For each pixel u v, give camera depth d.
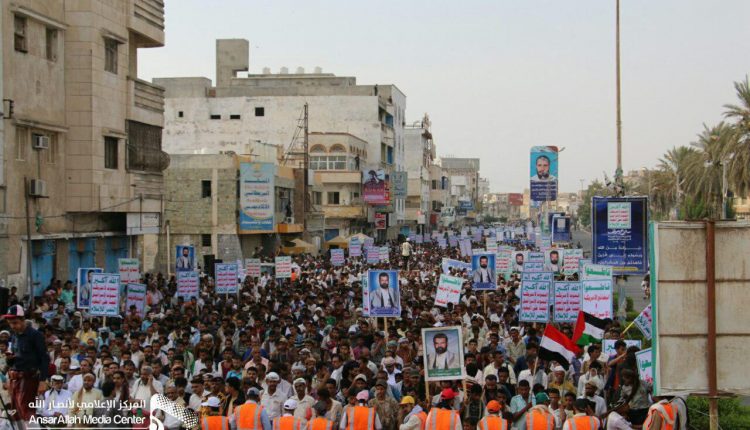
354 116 92.06
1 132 29.61
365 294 22.89
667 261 9.48
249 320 23.61
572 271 42.22
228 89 89.62
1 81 29.56
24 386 12.32
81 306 24.42
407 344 17.97
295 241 64.94
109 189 36.56
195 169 56.84
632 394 13.92
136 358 18.12
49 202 33.66
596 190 181.88
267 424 13.03
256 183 56.38
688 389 9.44
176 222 56.97
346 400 15.05
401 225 116.00
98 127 35.62
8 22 30.33
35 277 32.69
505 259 40.69
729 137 54.81
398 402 14.83
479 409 14.07
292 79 96.69
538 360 16.66
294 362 18.25
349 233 85.75
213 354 19.09
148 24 39.84
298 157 83.19
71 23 34.88
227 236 56.66
